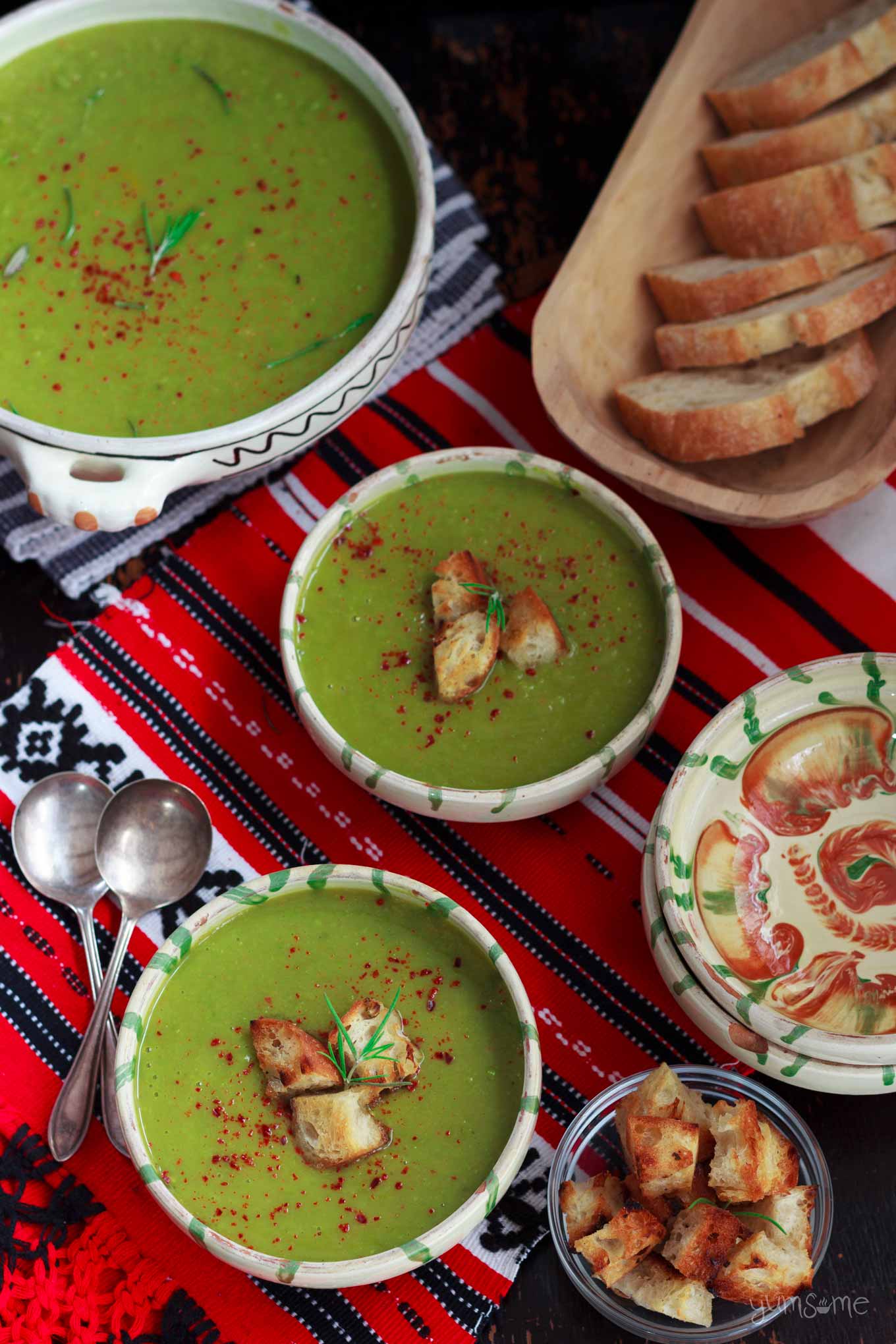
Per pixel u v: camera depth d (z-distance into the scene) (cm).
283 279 104
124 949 99
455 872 101
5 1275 94
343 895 96
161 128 108
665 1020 98
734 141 107
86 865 101
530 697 99
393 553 102
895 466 98
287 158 107
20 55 110
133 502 98
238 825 102
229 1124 92
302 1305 94
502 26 121
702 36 108
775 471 103
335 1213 91
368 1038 92
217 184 106
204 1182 91
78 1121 95
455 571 100
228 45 109
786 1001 92
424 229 101
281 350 102
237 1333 93
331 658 100
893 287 101
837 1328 92
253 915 96
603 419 105
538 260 114
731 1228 89
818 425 104
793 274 103
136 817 100
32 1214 95
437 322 112
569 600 101
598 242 106
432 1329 93
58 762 104
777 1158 90
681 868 93
